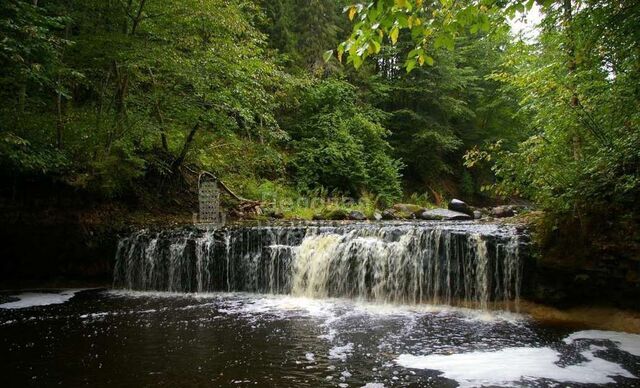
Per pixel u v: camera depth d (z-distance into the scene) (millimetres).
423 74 22594
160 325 6121
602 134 6840
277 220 12641
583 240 6426
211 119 11141
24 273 9516
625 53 5902
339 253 8367
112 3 10117
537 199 7324
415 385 4008
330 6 20656
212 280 9086
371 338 5457
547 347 5098
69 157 9484
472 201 25312
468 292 7398
